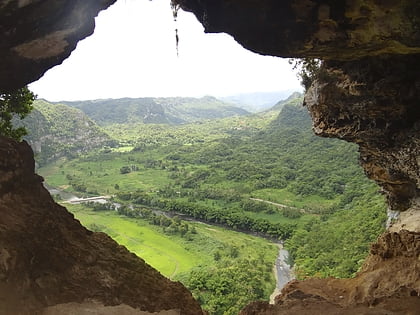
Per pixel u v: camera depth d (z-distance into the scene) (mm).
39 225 8477
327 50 9891
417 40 8359
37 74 10344
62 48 9883
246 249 49594
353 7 8414
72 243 9164
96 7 9500
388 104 12320
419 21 7961
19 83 10219
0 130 13297
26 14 8164
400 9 7945
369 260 14719
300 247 45938
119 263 9719
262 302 10773
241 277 36906
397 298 10289
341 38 9250
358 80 11992
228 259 46094
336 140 108875
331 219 53938
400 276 11852
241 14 9750
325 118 14781
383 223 37531
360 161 16953
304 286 14031
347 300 12125
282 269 42125
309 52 10133
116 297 8320
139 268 10023
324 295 12867
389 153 14258
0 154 8680
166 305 9062
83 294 7871
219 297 33094
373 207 44750
